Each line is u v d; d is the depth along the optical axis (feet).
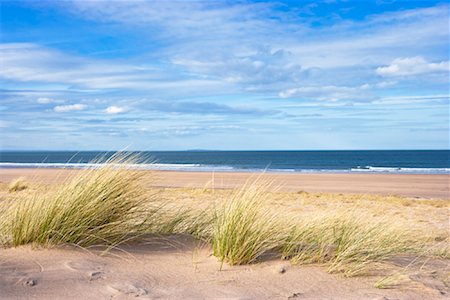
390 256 15.74
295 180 100.99
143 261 13.75
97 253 13.94
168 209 18.80
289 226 16.21
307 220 17.01
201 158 409.69
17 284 11.07
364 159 346.95
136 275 12.46
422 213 39.58
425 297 11.96
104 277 12.06
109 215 15.38
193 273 13.00
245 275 12.99
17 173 115.34
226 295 11.39
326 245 15.62
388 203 49.67
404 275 13.62
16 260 12.62
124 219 15.76
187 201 32.04
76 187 15.55
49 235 14.25
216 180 91.61
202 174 115.75
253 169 172.96
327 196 57.16
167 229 17.02
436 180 103.24
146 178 16.81
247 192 15.58
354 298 11.61
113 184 15.58
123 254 14.16
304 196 56.44
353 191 75.77
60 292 10.91
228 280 12.53
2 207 17.48
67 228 14.47
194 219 18.35
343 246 14.96
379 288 12.50
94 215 14.94
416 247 18.12
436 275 14.29
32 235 14.08
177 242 15.90
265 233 14.85
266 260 14.37
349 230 16.22
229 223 14.40
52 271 12.09
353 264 14.02
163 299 10.89
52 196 15.26
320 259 14.46
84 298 10.68
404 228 20.62
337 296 11.73
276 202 43.19
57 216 14.46
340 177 112.57
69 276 11.85
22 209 15.05
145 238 15.92
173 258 14.26
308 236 15.74
